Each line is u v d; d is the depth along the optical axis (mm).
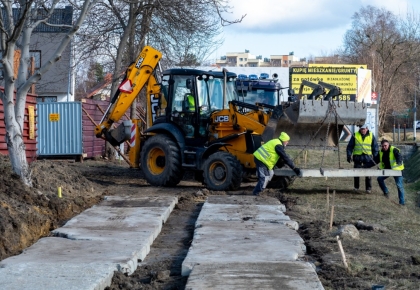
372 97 36000
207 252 8125
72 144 23688
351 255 8500
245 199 13305
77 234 9305
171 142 16375
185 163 16328
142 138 17797
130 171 20609
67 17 23094
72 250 8289
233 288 6273
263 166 14039
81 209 12188
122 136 17953
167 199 13125
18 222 9266
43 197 11297
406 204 15773
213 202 12836
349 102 14781
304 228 10570
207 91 16422
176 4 21922
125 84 17562
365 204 14102
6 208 9555
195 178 17219
